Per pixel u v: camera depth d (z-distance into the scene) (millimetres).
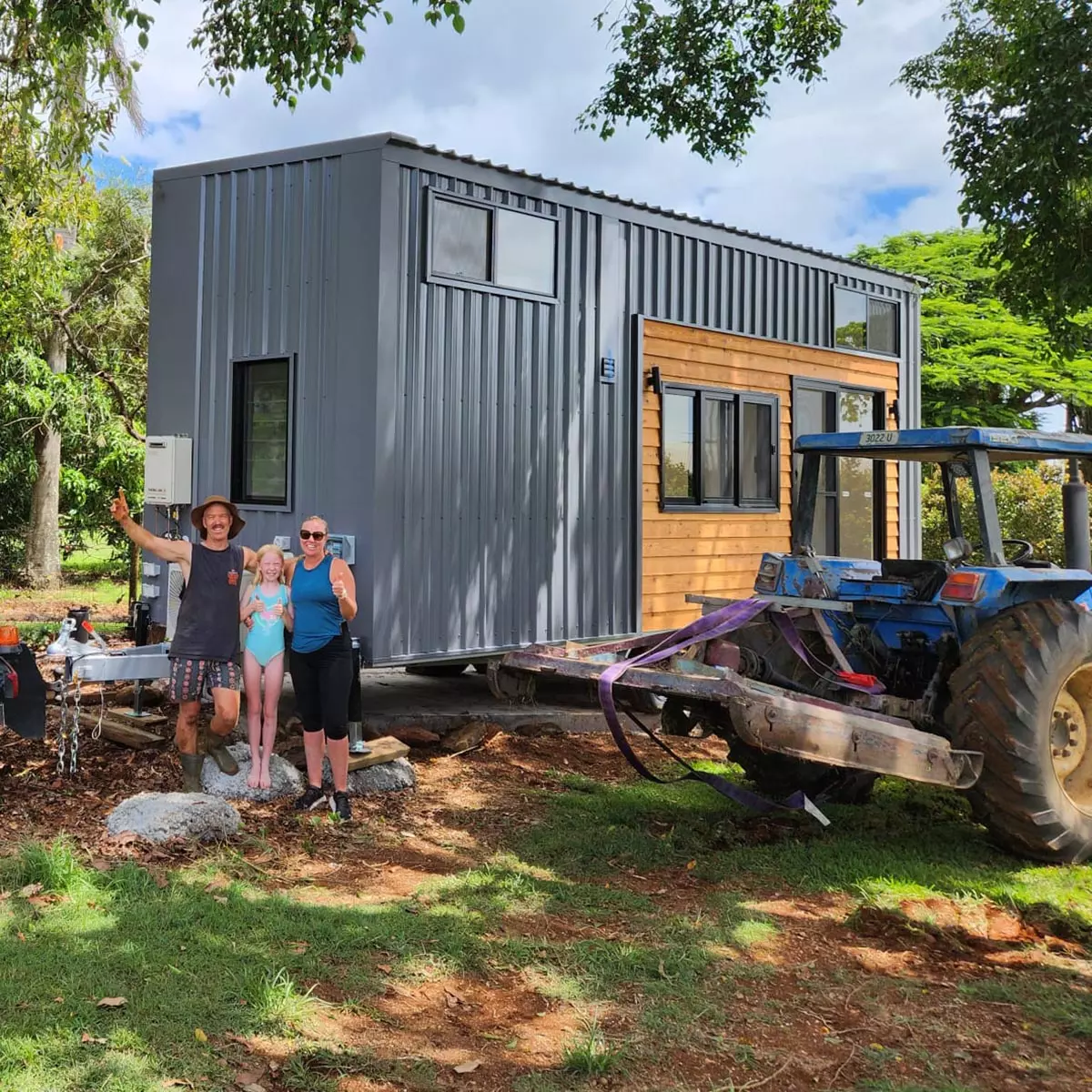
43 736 5160
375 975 3566
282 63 7887
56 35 8797
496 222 7246
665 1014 3402
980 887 4672
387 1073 2977
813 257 9898
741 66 12367
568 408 7816
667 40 12219
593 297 8016
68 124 11086
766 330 9500
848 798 5930
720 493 9125
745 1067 3121
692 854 5047
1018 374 19656
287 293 6953
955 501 6082
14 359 15062
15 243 12250
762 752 5648
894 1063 3174
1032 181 9195
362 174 6629
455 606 7012
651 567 8477
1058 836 4973
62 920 3785
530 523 7531
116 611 12984
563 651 5609
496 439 7305
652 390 8484
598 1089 2961
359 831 5137
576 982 3602
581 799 5809
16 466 15828
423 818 5430
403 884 4488
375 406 6516
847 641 5797
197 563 5320
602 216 8062
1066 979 3799
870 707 5371
